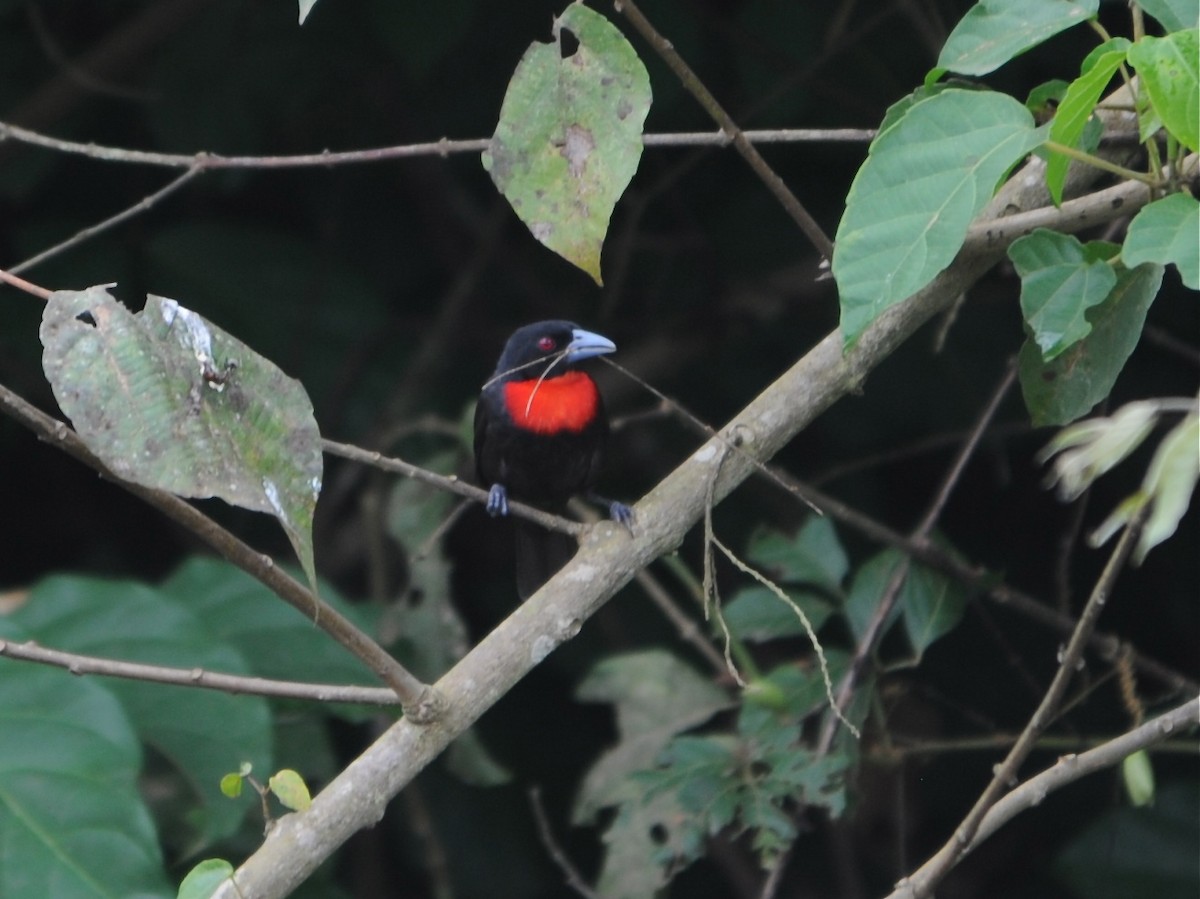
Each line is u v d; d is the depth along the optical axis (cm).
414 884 1273
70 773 736
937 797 1244
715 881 1316
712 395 1350
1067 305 562
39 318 1258
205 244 1280
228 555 495
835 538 873
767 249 1323
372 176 1377
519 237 1399
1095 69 495
